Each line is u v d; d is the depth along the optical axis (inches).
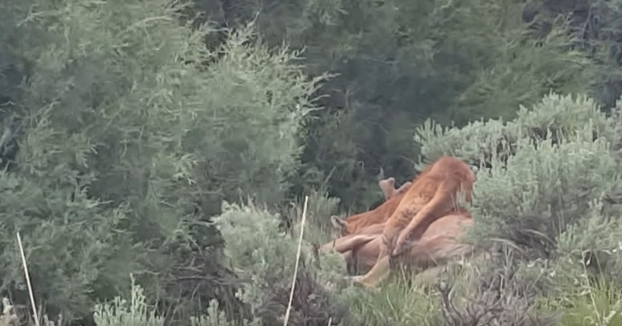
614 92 1395.2
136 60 732.0
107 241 671.8
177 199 721.0
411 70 1160.2
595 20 1456.7
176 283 691.4
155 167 704.4
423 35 1179.3
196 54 804.6
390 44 1157.7
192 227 739.4
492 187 589.0
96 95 713.0
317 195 937.5
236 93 772.6
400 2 1176.8
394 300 539.5
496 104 1168.2
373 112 1143.6
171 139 714.8
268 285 502.3
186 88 762.2
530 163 603.8
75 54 702.5
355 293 534.0
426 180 669.3
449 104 1172.5
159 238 704.4
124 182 704.4
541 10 1405.0
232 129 768.9
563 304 510.3
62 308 653.3
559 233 573.3
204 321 517.0
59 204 667.4
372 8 1152.2
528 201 576.7
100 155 705.0
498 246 580.1
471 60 1198.3
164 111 724.7
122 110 709.3
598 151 610.2
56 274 653.3
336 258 564.1
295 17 1139.9
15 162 682.8
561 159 590.2
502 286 496.1
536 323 465.1
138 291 540.1
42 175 675.4
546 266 508.4
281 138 787.4
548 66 1242.0
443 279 541.6
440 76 1176.8
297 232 650.8
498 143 780.6
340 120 1118.4
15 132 705.6
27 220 658.2
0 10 710.5
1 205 656.4
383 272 623.8
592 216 562.9
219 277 684.7
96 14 723.4
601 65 1392.7
